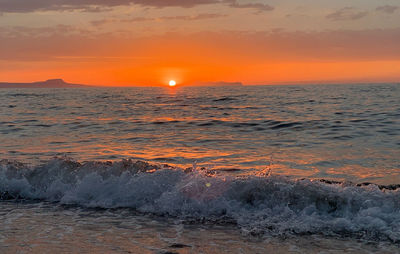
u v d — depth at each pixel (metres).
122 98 59.12
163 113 26.91
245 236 4.25
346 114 23.12
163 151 11.22
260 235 4.27
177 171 6.19
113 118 23.09
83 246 3.99
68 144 12.62
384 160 9.33
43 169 6.72
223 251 3.83
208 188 5.48
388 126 16.84
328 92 69.44
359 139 13.22
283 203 5.01
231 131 16.30
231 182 5.55
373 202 4.79
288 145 12.13
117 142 13.16
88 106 37.09
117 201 5.66
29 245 4.04
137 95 75.06
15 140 13.66
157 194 5.65
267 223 4.61
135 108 33.06
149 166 6.54
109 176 6.26
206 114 25.39
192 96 62.28
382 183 7.09
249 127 17.59
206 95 66.50
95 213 5.21
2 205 5.68
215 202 5.22
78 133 15.86
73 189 6.05
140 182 5.88
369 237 4.11
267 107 31.03
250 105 34.19
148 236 4.29
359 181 7.29
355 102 35.59
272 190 5.24
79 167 6.65
